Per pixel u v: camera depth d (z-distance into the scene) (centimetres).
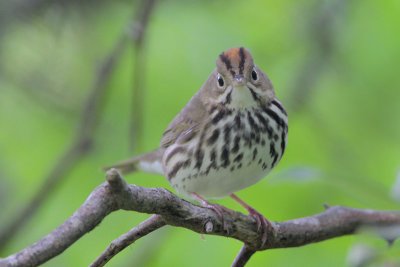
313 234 903
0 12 1495
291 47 1471
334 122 1501
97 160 1470
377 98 1482
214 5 1526
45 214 1408
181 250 1305
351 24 1455
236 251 1298
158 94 1461
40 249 638
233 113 980
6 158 1494
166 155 1054
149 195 708
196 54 1462
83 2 1519
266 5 1516
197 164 1002
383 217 927
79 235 655
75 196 1431
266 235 856
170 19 1486
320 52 1438
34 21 1505
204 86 1025
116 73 1497
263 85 984
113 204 675
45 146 1499
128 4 1540
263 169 1005
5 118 1552
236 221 830
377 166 1422
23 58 1539
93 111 1316
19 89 1557
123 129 1489
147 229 738
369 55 1458
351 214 924
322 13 1443
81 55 1545
